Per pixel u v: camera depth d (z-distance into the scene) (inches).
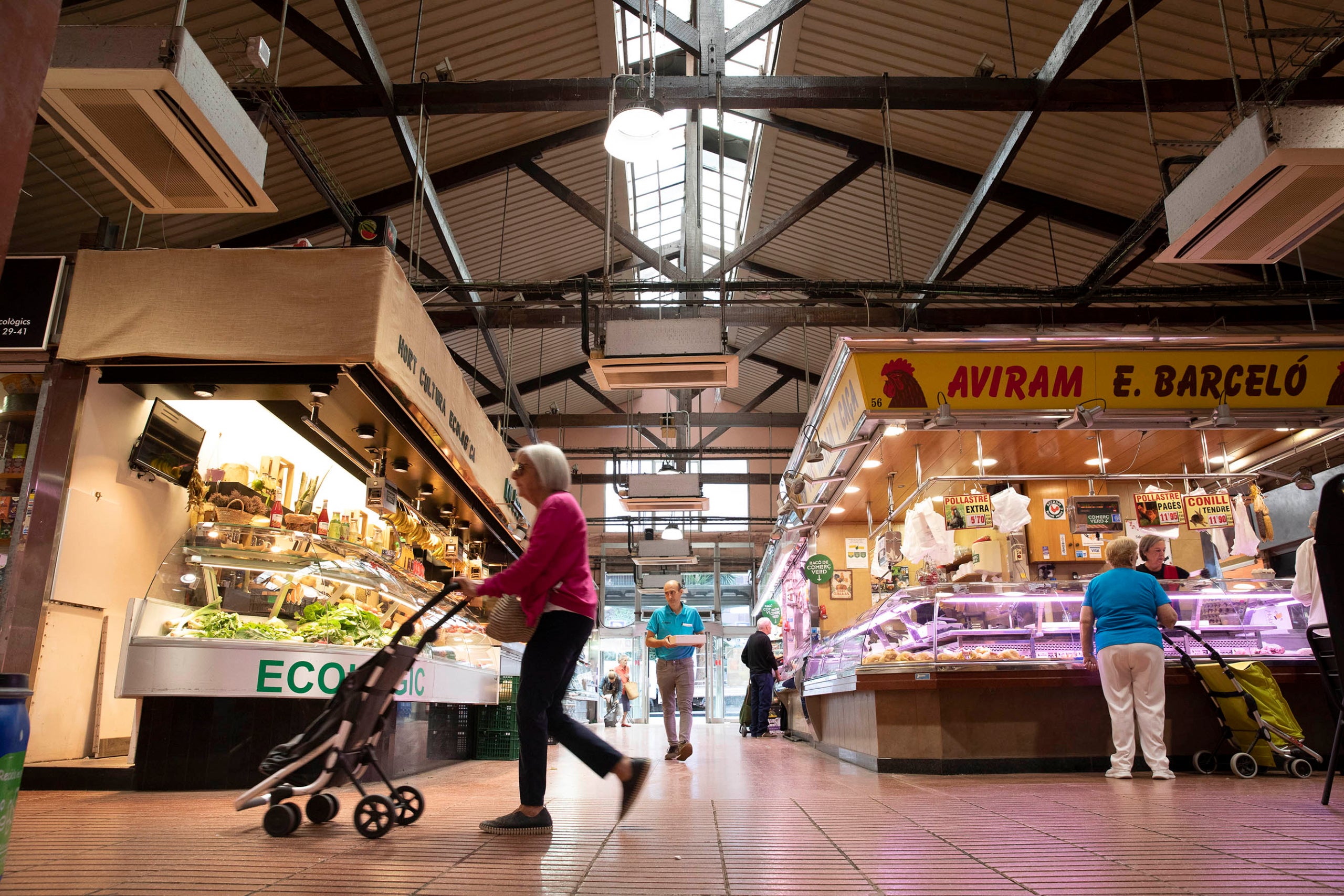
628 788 110.5
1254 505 303.7
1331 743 217.3
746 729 512.4
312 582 185.2
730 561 990.4
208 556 175.5
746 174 451.2
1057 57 259.6
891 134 359.3
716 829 113.8
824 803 144.6
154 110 135.9
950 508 280.5
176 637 159.0
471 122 342.3
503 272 488.7
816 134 370.3
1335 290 341.4
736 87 276.1
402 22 287.0
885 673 214.5
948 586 227.0
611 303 329.4
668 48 352.2
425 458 248.8
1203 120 297.7
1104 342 273.0
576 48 332.8
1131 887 77.9
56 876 81.2
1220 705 205.9
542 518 112.6
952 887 77.9
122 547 196.1
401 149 295.7
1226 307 423.8
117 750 193.5
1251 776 193.2
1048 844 101.5
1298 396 275.7
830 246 486.9
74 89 132.0
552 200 433.4
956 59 318.3
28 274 175.2
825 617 456.1
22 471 182.4
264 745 161.8
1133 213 356.8
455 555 337.7
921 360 271.3
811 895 74.7
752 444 918.4
